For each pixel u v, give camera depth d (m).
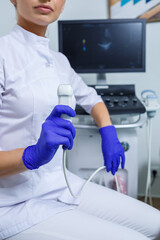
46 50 0.94
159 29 1.68
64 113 0.67
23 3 0.85
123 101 1.34
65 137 0.67
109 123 1.15
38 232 0.78
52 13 0.87
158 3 1.62
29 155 0.73
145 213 0.98
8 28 1.76
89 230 0.79
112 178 1.41
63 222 0.81
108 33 1.47
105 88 1.47
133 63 1.50
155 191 1.90
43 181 0.93
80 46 1.48
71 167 1.40
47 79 0.91
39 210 0.83
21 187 0.88
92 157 1.37
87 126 1.23
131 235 0.80
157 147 1.84
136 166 1.36
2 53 0.85
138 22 1.45
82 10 1.71
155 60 1.73
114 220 0.96
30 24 0.91
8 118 0.87
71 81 1.21
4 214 0.82
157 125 1.81
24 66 0.88
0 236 0.79
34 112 0.86
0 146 0.89
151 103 1.37
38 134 0.89
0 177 0.82
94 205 0.98
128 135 1.34
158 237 0.97
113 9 1.67
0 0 1.72
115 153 1.04
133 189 1.39
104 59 1.50
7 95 0.85
